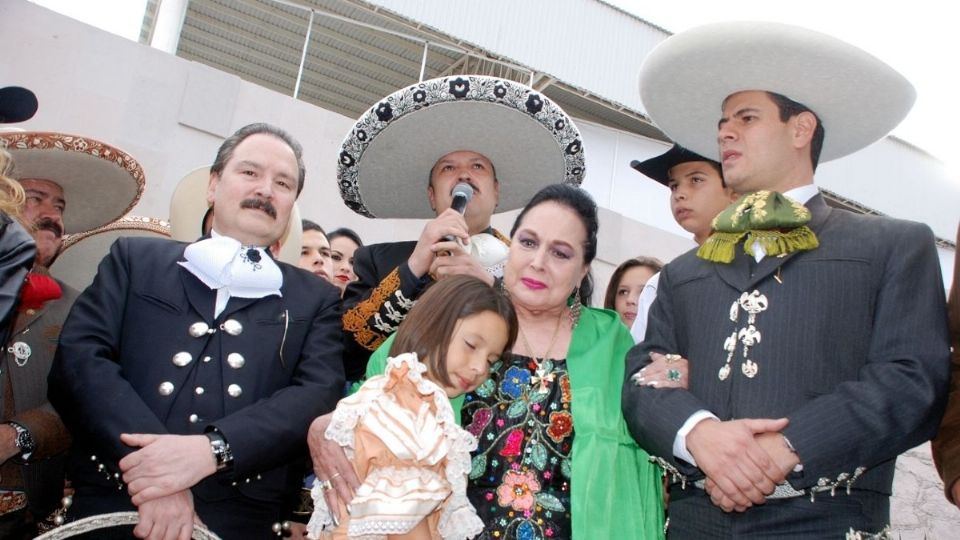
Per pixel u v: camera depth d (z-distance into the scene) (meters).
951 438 2.60
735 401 2.42
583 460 2.53
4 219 2.43
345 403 2.25
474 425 2.66
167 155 6.93
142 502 2.21
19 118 3.00
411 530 2.12
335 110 12.79
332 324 2.87
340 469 2.29
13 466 2.93
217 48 11.45
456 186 3.49
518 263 2.82
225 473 2.40
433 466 2.13
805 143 2.87
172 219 3.84
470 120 3.48
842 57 2.78
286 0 10.08
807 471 2.18
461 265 2.99
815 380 2.36
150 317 2.62
